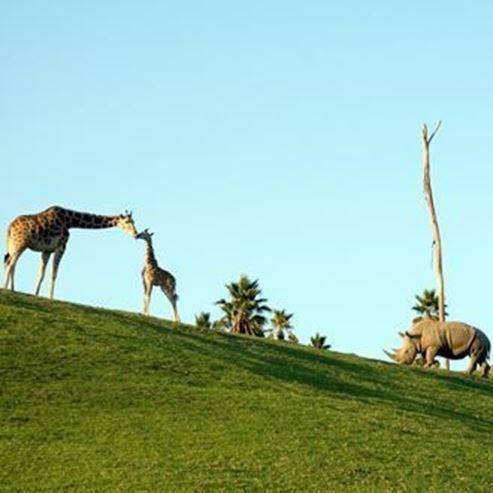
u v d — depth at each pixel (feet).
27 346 159.02
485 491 122.31
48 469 120.57
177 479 118.32
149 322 183.73
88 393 145.48
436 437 142.10
